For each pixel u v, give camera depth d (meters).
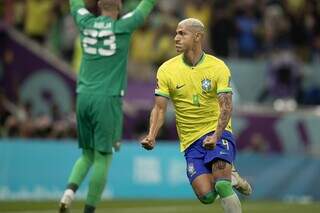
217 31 58.72
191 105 24.27
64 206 27.75
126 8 56.03
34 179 44.81
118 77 28.66
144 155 47.25
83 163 28.75
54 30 55.28
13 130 47.44
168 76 24.34
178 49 24.09
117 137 28.80
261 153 51.16
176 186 47.81
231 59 57.97
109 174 46.19
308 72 60.22
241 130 52.97
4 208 39.38
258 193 48.81
